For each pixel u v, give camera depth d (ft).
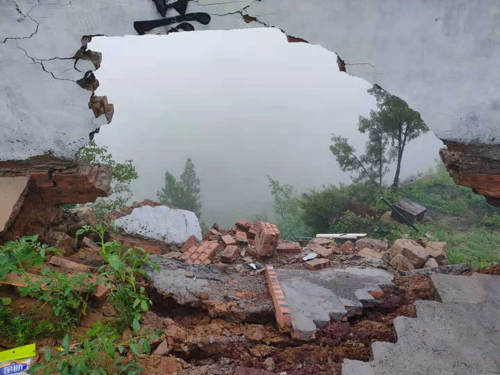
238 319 13.91
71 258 16.29
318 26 14.10
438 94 14.65
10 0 13.28
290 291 15.10
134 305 11.26
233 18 14.05
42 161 15.79
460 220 52.13
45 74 14.49
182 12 13.89
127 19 13.92
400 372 10.76
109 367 10.44
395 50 14.21
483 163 15.12
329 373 11.23
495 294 13.82
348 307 14.29
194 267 16.51
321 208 55.52
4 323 11.37
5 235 14.25
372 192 61.00
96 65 14.87
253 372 10.98
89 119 15.47
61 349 10.93
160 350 11.73
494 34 13.39
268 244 19.45
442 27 13.62
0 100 14.69
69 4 13.53
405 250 22.48
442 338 11.89
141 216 22.45
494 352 11.35
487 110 14.46
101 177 16.96
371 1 13.48
